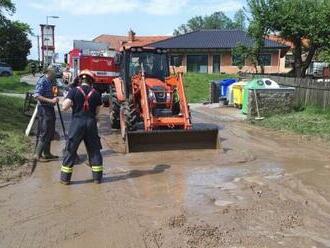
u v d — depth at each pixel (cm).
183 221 671
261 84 1961
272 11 3347
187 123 1212
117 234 627
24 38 7688
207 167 1008
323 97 1823
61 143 1285
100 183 883
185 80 3616
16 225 663
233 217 688
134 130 1262
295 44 3512
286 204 746
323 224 660
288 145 1268
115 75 2667
